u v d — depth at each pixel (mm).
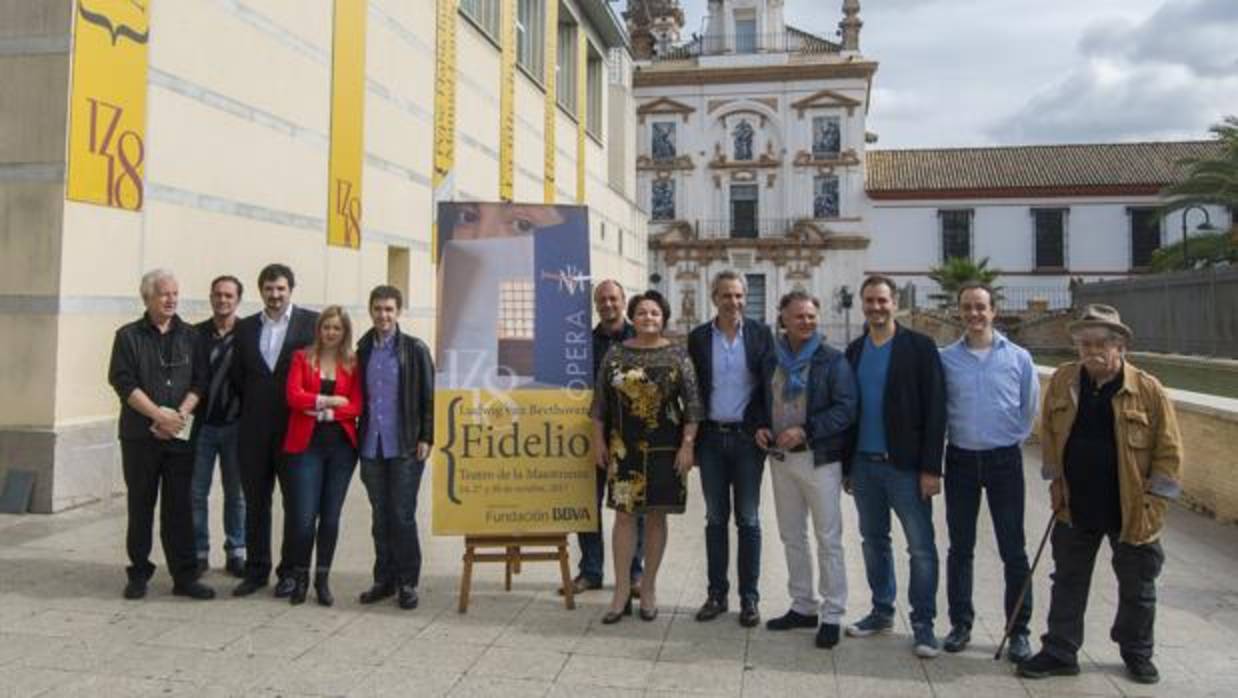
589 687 4590
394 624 5480
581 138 26141
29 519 7578
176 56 9219
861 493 5422
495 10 18984
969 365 5211
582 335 6066
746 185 47469
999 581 6672
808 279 46219
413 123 14898
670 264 47188
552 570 6816
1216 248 30266
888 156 48625
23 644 4957
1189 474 9031
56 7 7930
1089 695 4598
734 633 5441
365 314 13328
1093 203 44156
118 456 8414
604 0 26312
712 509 5664
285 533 5895
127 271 8586
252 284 10562
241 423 6035
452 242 6066
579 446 5965
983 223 45125
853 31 46438
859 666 4941
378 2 13594
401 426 5836
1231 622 5703
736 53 47500
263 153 10750
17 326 7895
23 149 7941
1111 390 4801
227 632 5242
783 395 5391
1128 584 4785
